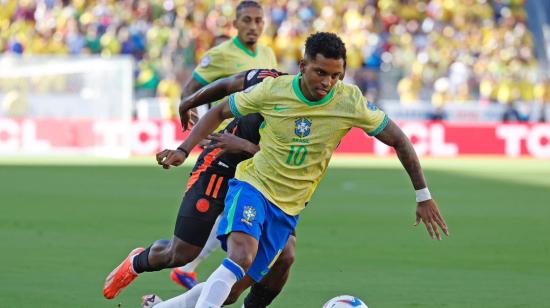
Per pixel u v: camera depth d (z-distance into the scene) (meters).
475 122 77.50
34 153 71.62
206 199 17.81
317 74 14.98
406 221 35.69
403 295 21.12
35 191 44.88
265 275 17.08
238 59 22.77
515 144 77.50
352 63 83.94
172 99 75.94
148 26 81.75
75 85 71.56
